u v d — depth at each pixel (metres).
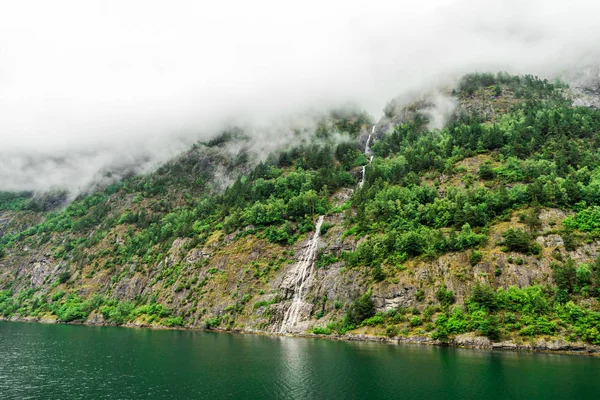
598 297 81.00
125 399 50.78
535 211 103.19
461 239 103.19
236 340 102.19
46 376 63.00
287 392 52.38
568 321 80.31
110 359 76.06
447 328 88.69
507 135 152.38
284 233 146.62
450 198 125.69
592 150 137.75
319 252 135.12
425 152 167.62
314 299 121.00
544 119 157.25
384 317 101.19
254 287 134.12
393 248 114.56
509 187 121.44
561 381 54.84
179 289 147.12
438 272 101.12
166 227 192.88
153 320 141.75
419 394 50.25
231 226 162.75
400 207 130.00
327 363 69.38
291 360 72.88
